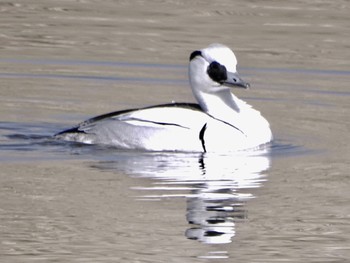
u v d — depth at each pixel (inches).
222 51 613.3
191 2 1119.6
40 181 532.4
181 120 601.3
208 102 614.9
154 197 509.0
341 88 786.2
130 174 548.7
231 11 1072.8
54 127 658.8
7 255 431.2
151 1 1123.3
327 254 437.4
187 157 587.5
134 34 959.6
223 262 425.1
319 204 504.1
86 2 1114.7
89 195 509.4
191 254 435.5
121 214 482.0
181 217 479.2
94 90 764.0
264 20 1029.2
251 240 452.4
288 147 618.8
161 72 823.1
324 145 625.9
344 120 692.7
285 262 428.5
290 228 469.7
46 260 425.7
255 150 609.3
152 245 443.8
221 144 599.8
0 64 836.6
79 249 438.6
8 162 569.3
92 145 609.0
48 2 1112.2
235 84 604.7
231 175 552.7
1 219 472.7
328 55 895.1
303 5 1109.1
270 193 518.0
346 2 1127.6
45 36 946.1
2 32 956.6
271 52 901.2
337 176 552.7
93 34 956.0
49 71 817.5
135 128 601.0
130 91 763.4
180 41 932.0
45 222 469.4
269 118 696.4
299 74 827.4
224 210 492.1
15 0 1117.1
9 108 703.1
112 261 425.1
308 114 709.3
